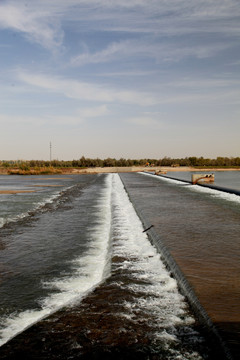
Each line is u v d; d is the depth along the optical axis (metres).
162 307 4.59
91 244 9.41
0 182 44.12
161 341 3.72
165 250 6.98
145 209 13.32
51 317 4.37
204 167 95.12
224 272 5.47
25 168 78.69
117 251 7.79
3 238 10.37
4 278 6.78
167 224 9.95
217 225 9.79
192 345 3.64
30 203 19.42
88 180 48.34
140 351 3.54
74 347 3.64
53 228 11.77
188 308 4.55
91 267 7.32
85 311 4.50
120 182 38.22
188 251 6.83
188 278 5.18
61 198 22.14
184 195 19.72
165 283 5.55
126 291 5.19
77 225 12.25
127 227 10.80
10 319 4.91
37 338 3.85
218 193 21.00
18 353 3.56
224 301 4.29
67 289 6.05
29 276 6.85
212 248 7.09
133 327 4.05
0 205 18.52
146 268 6.45
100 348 3.61
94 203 18.94
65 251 8.73
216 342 3.51
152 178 44.81
